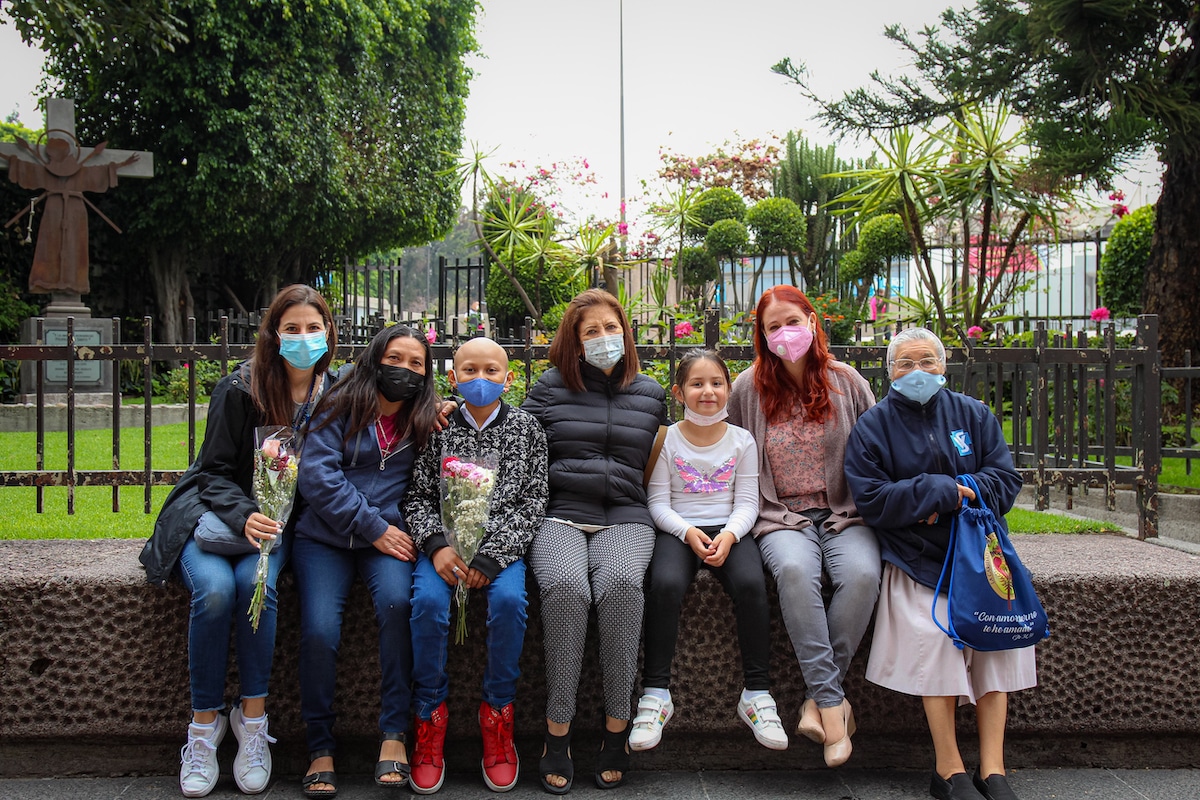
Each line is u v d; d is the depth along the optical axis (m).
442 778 2.56
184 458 5.47
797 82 7.70
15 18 8.86
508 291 13.01
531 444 2.77
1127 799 2.51
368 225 15.50
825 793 2.54
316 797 2.45
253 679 2.46
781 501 2.97
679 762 2.74
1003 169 6.88
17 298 12.09
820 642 2.53
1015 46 6.91
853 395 3.03
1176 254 7.39
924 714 2.70
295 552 2.61
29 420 8.30
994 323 7.72
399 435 2.74
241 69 12.86
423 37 15.55
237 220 13.33
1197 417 7.36
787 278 16.70
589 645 2.71
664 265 9.17
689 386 2.84
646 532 2.74
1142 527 3.40
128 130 13.30
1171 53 6.93
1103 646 2.71
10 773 2.60
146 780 2.58
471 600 2.65
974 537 2.53
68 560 2.78
